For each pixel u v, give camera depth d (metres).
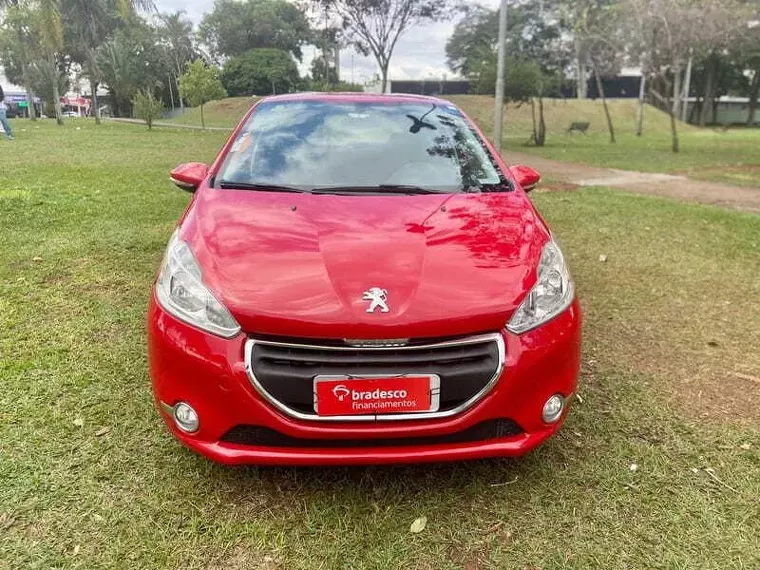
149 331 2.31
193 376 2.15
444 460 2.16
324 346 2.06
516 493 2.37
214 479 2.39
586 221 7.40
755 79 59.19
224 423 2.13
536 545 2.11
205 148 15.99
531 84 23.97
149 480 2.38
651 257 5.84
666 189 11.09
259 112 3.59
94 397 2.95
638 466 2.55
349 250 2.34
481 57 26.28
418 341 2.08
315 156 3.18
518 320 2.20
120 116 58.50
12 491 2.28
